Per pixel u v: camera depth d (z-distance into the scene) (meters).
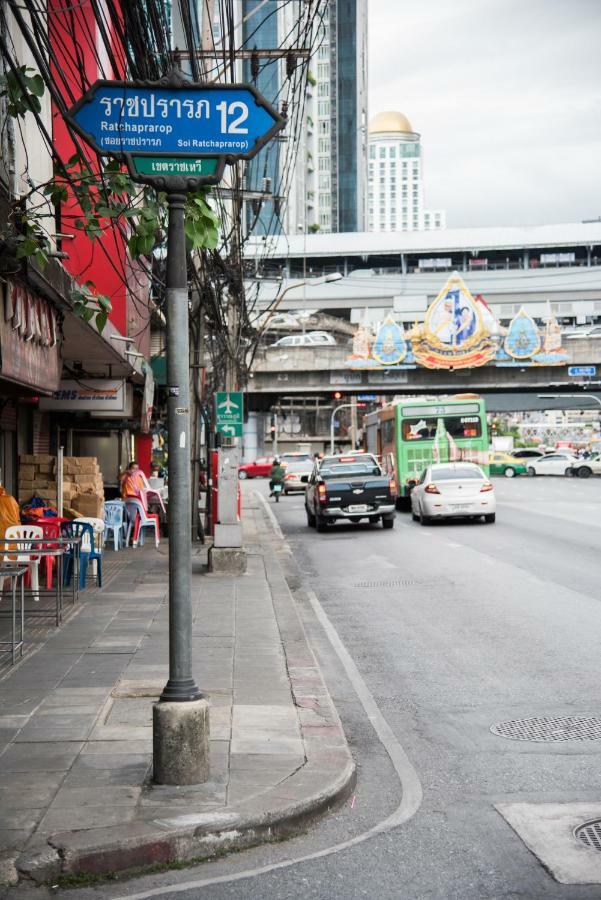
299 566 18.94
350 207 165.88
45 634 10.69
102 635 10.61
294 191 147.50
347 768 6.04
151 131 5.98
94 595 13.75
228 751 6.41
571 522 26.67
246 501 43.69
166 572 16.48
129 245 7.78
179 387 5.96
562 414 187.38
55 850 4.74
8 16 9.34
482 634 11.00
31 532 13.33
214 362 26.36
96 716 7.24
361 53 172.88
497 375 56.34
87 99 5.94
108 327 16.75
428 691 8.56
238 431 16.61
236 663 9.24
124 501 21.50
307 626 12.06
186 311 6.02
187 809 5.27
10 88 7.45
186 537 5.88
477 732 7.24
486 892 4.46
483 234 104.88
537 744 6.87
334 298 101.62
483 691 8.47
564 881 4.56
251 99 6.00
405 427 34.69
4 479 18.09
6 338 9.54
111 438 29.75
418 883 4.59
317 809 5.46
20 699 7.77
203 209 6.77
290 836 5.27
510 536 22.92
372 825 5.40
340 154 166.12
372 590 15.13
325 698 7.91
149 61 8.93
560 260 106.50
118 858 4.80
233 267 19.22
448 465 28.28
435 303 54.66
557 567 16.80
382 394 60.31
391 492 26.44
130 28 8.48
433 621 12.04
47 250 9.84
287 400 113.00
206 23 12.46
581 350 54.56
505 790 5.92
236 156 6.01
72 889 4.66
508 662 9.52
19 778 5.83
